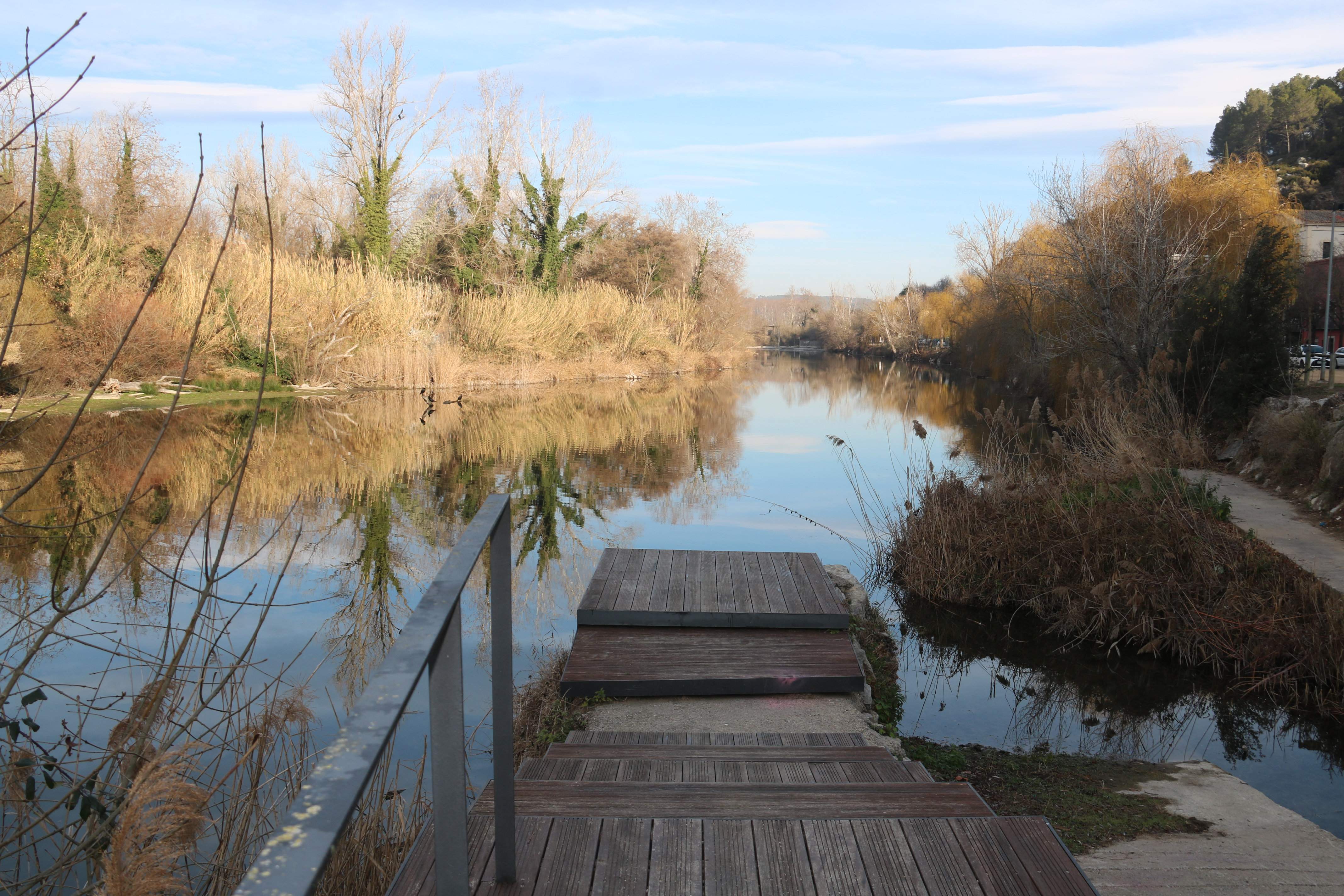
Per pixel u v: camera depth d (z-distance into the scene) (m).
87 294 18.70
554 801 2.64
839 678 5.17
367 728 0.89
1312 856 3.22
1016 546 7.68
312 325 24.27
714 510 11.20
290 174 36.38
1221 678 6.07
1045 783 4.21
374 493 11.46
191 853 2.73
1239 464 10.76
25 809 2.72
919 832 2.34
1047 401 23.73
